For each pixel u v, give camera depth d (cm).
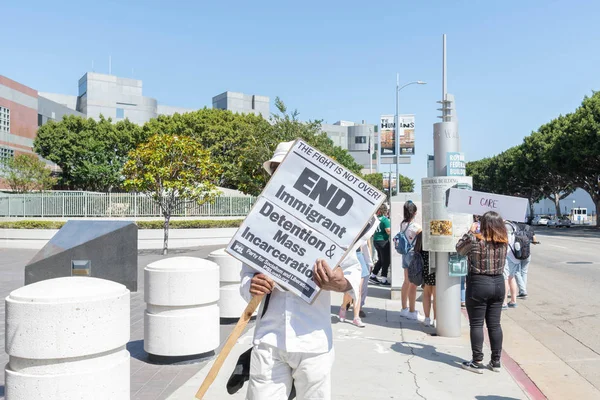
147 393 484
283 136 2664
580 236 3709
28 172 3838
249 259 277
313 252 275
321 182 281
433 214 706
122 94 8588
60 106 6856
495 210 589
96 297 332
